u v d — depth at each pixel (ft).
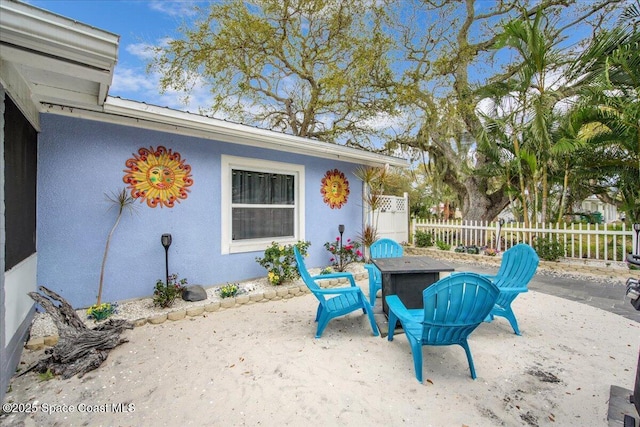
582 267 21.89
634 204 26.16
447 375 8.74
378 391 7.97
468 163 39.58
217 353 10.14
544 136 24.02
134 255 14.37
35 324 11.34
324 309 11.46
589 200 51.24
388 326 11.55
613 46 22.30
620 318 13.23
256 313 14.16
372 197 25.05
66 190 12.70
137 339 11.20
